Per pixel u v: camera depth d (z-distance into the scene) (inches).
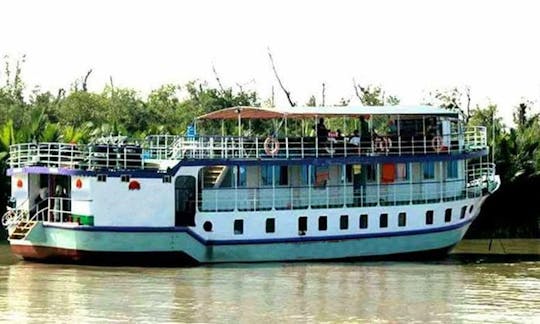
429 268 1777.8
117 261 1708.9
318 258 1811.0
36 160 1776.6
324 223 1813.5
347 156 1814.7
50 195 1792.6
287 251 1788.9
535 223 2516.0
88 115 3388.3
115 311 1327.5
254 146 1849.2
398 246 1872.5
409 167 1902.1
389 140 1865.2
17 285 1515.7
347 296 1459.2
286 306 1375.5
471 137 2053.4
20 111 3068.4
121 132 2546.8
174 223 1715.1
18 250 1759.4
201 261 1740.9
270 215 1776.6
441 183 1941.4
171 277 1604.3
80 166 1707.7
